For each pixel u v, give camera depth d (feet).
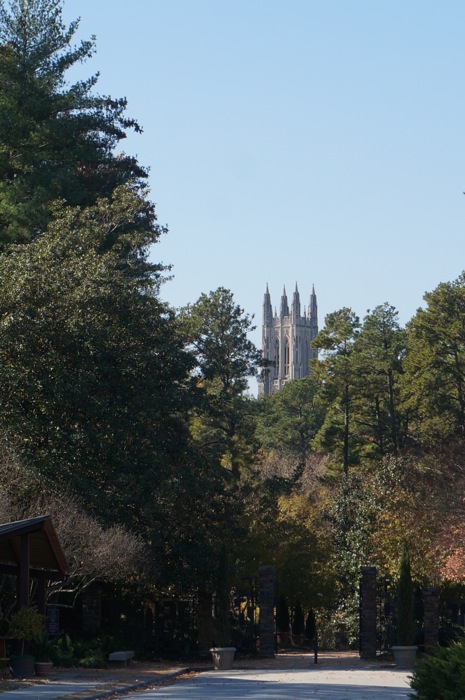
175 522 159.02
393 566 174.40
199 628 157.89
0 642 106.52
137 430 154.30
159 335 168.25
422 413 318.65
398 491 189.26
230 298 280.51
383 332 335.67
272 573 161.89
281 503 267.80
